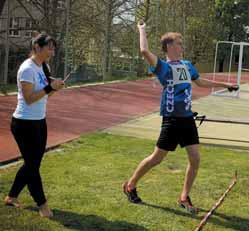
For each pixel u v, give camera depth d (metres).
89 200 6.06
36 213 5.47
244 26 60.47
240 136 11.54
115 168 7.69
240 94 24.25
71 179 6.93
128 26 29.25
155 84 25.59
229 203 6.33
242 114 16.48
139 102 18.12
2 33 22.48
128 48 29.95
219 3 57.97
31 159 5.28
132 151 9.09
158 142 5.82
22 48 21.78
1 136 9.74
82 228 5.16
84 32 25.23
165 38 5.68
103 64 26.30
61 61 23.52
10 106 14.00
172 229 5.31
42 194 5.40
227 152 9.52
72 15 24.05
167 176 7.39
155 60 5.59
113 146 9.48
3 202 5.74
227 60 55.59
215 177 7.51
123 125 12.45
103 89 21.70
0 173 7.08
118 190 6.55
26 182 5.50
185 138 5.73
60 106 15.05
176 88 5.62
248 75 44.16
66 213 5.56
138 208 5.88
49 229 5.07
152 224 5.41
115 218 5.51
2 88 17.73
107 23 26.16
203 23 46.53
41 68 5.19
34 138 5.21
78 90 20.30
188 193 5.99
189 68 5.77
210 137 11.08
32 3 24.05
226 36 56.56
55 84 5.05
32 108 5.16
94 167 7.69
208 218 5.72
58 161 7.98
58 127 11.38
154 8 33.06
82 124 12.09
